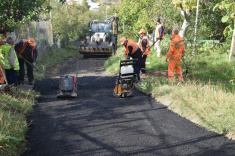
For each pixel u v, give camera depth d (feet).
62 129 14.23
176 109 16.99
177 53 22.62
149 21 53.01
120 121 15.33
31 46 25.45
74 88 21.83
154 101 19.69
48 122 15.34
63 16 82.07
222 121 13.53
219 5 15.14
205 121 14.25
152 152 11.34
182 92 18.74
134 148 11.75
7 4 27.66
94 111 17.54
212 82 23.98
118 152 11.41
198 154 11.06
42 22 57.16
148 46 29.84
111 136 13.12
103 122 15.24
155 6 52.29
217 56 35.45
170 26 50.31
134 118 15.81
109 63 43.91
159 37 30.76
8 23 26.37
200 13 47.70
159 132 13.48
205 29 49.39
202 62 33.35
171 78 23.04
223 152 11.15
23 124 14.21
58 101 20.54
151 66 35.32
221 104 15.29
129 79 20.75
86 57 61.05
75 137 13.11
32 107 18.39
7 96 18.47
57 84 28.25
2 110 15.28
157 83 23.32
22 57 24.82
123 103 19.51
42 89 25.72
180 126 14.25
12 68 21.11
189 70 30.76
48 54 57.98
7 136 11.45
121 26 104.63
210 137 12.68
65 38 88.48
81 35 127.13
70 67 47.24
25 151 11.70
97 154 11.26
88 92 24.17
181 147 11.73
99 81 29.68
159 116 16.07
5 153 10.77
